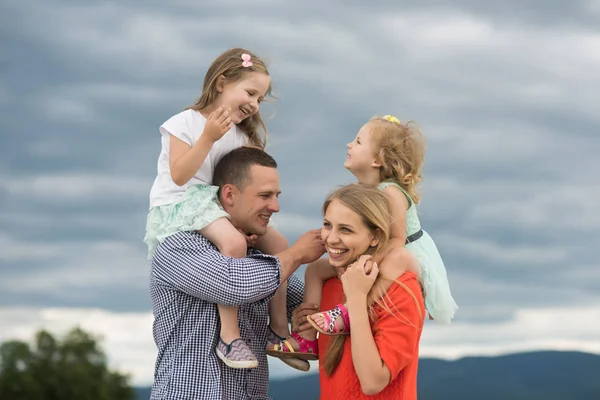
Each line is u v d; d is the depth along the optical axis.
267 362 4.62
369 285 4.04
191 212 4.37
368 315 4.10
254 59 4.73
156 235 4.45
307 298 4.49
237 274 4.20
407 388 4.10
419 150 4.69
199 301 4.35
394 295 4.06
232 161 4.48
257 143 4.90
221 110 4.35
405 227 4.43
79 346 47.47
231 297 4.20
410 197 4.57
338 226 4.13
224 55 4.73
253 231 4.52
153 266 4.45
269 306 4.72
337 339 4.19
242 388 4.42
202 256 4.25
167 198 4.49
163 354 4.39
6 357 46.34
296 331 4.48
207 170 4.57
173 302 4.37
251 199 4.43
